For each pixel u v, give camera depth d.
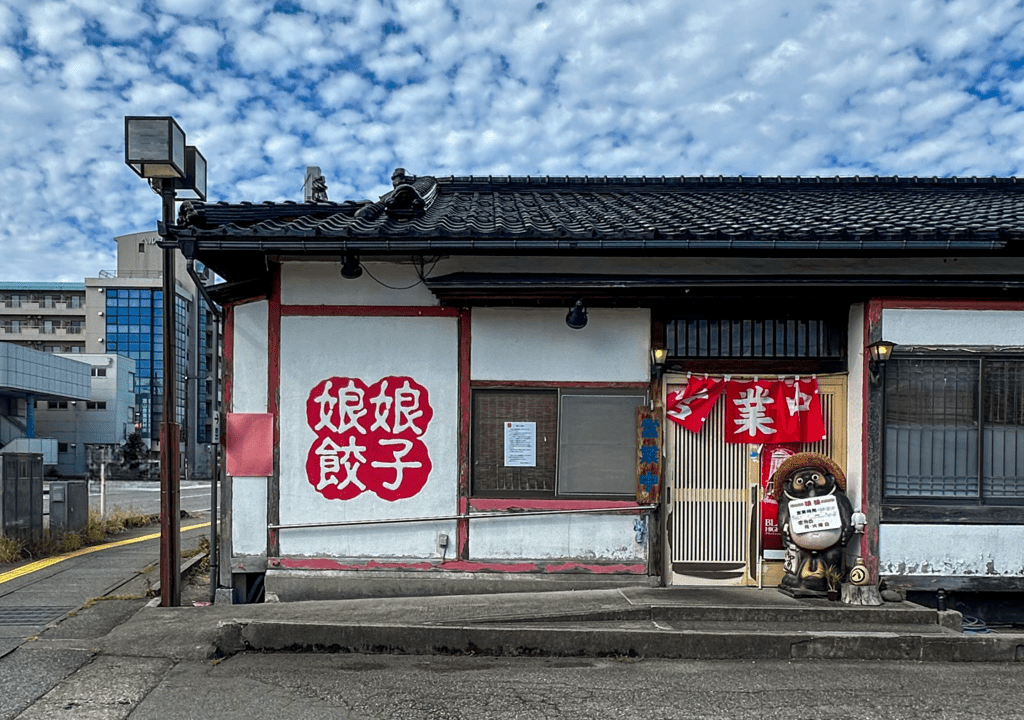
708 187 10.93
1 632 5.80
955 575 6.68
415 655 5.57
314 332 7.05
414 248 6.36
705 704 4.66
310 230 6.34
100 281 59.34
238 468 6.99
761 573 7.11
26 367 41.66
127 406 55.50
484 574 6.96
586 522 7.02
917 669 5.44
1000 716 4.54
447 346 7.07
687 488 7.17
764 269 7.01
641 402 7.07
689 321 7.18
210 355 57.44
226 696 4.65
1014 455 6.78
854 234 6.30
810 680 5.15
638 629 5.72
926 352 6.71
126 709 4.41
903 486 6.76
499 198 10.08
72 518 10.40
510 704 4.60
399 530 7.02
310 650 5.59
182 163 6.48
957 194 10.54
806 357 7.16
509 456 7.04
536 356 7.05
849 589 6.44
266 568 7.00
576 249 6.41
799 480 6.68
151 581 7.64
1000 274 6.66
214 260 7.01
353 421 7.04
